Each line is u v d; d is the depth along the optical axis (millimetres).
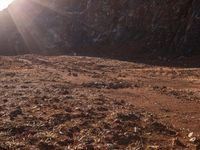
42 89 19484
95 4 69625
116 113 13242
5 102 15477
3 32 79125
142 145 10125
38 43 73500
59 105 14820
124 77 29453
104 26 67000
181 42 53500
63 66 36906
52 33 72938
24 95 17312
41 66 35875
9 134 10641
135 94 19672
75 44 68688
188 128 12375
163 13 58625
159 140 10672
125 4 64875
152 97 18797
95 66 39281
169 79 29000
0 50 76125
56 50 69625
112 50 61656
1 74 27297
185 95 19969
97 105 15141
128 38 62344
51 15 75875
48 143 9875
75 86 21938
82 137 10508
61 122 12109
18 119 12305
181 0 56688
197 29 52406
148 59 53469
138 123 12266
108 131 11047
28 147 9562
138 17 62281
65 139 10258
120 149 9750
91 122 12188
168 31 56938
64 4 75750
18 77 25500
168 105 16578
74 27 71000
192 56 50656
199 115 14438
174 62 48531
